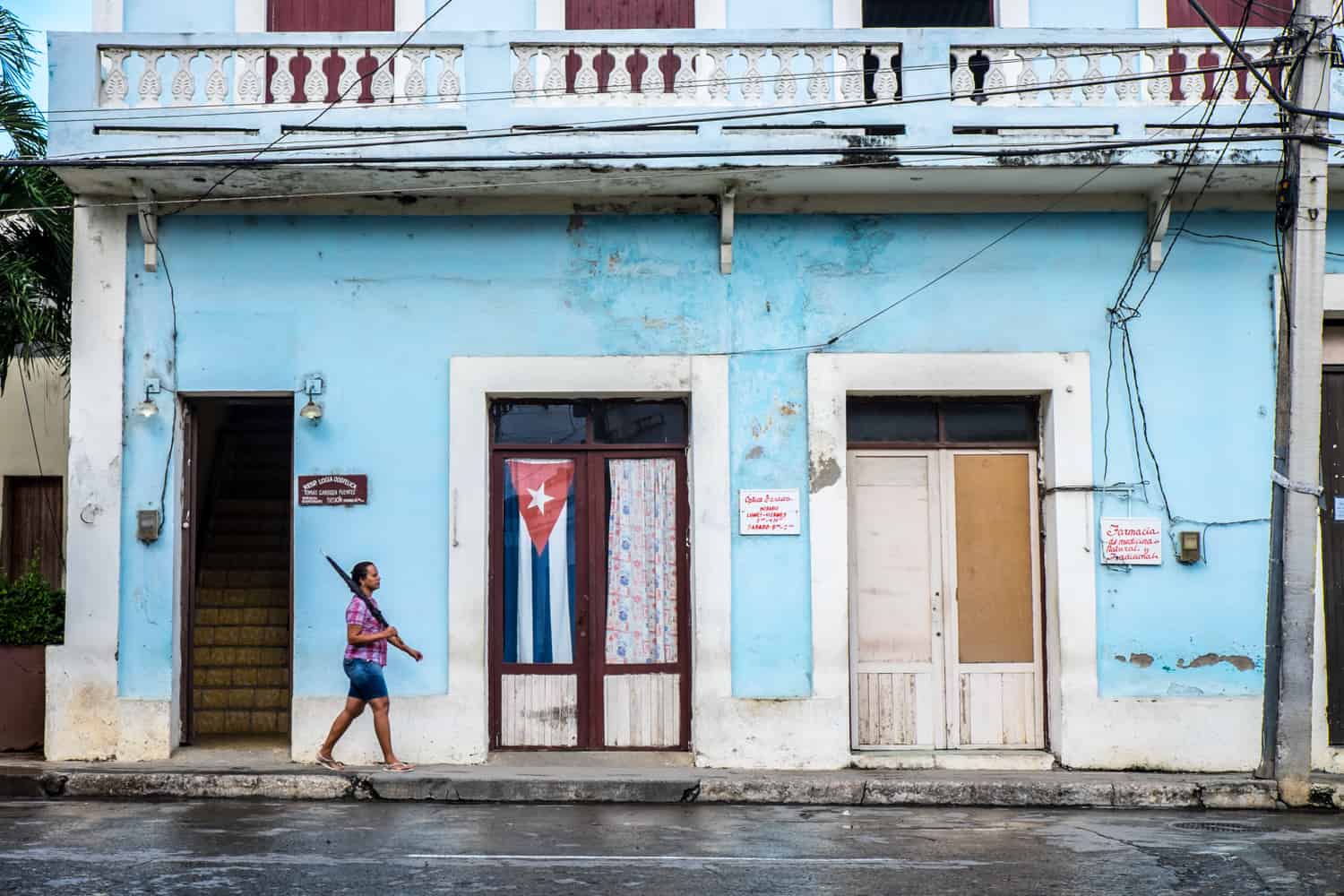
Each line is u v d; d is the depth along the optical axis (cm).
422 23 1235
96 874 763
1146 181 1159
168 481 1172
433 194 1180
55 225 1245
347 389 1184
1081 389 1190
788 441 1188
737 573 1178
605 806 1045
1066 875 786
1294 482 1066
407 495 1179
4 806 1013
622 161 1115
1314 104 1045
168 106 1127
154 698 1155
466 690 1162
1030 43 1140
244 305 1187
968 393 1206
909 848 870
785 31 1134
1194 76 1150
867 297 1197
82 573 1160
